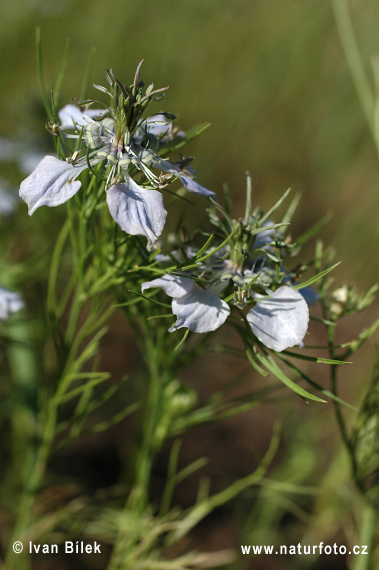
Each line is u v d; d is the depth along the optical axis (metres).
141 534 0.31
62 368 0.29
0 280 0.34
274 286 0.25
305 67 0.71
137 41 0.72
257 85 0.70
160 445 0.31
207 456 0.47
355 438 0.28
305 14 0.73
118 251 0.27
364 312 0.55
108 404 0.47
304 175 0.67
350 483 0.34
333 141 0.67
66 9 0.69
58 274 0.40
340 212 0.63
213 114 0.69
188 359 0.28
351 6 0.72
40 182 0.24
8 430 0.41
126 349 0.50
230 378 0.51
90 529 0.33
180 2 0.73
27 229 0.39
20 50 0.66
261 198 0.66
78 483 0.41
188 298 0.24
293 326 0.24
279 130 0.68
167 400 0.30
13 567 0.31
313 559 0.40
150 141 0.25
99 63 0.70
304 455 0.42
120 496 0.39
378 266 0.58
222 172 0.66
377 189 0.62
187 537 0.41
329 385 0.49
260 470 0.31
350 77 0.69
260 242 0.26
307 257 0.59
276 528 0.41
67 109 0.26
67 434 0.45
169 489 0.31
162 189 0.24
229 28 0.72
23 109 0.41
